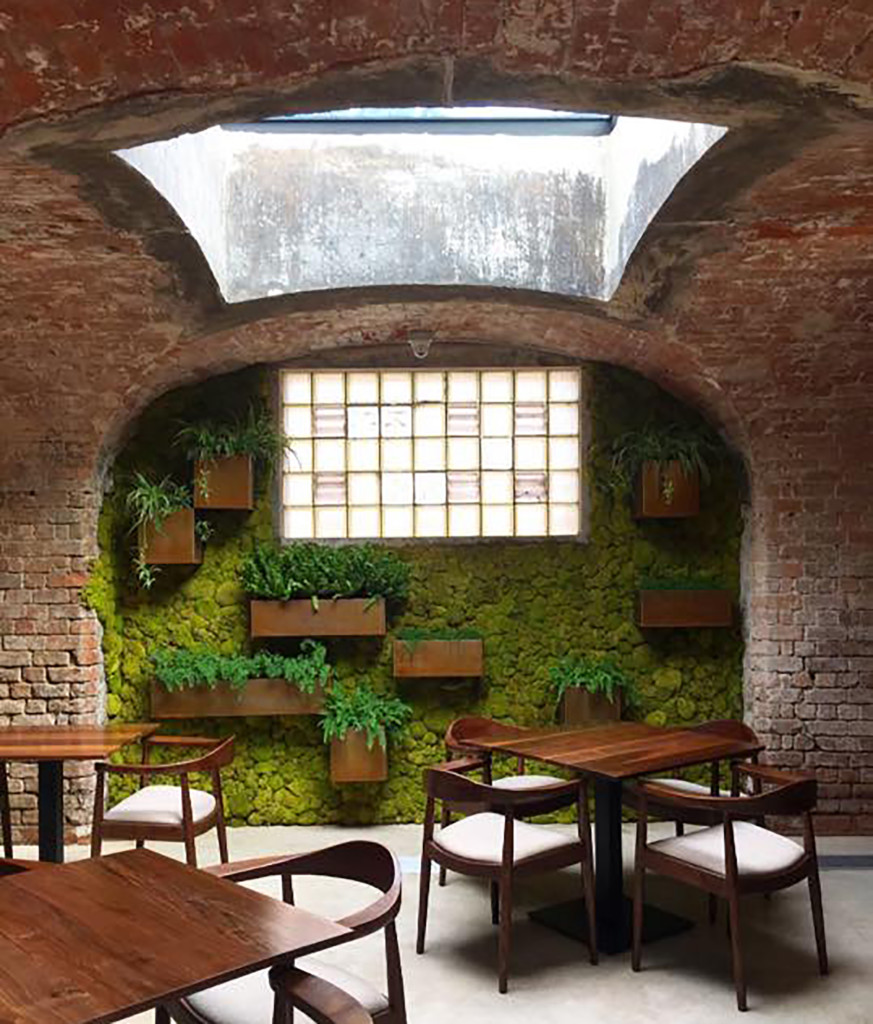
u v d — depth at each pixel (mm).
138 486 5637
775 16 2494
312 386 5949
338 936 2256
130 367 5121
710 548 5934
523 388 5973
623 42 2613
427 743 5801
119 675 5723
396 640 5684
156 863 2773
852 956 3904
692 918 4309
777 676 5621
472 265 4719
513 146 4785
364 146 4750
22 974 2041
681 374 5539
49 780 4297
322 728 5738
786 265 4441
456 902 4547
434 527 5949
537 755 4164
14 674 5477
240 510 5836
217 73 2680
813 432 5570
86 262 4223
